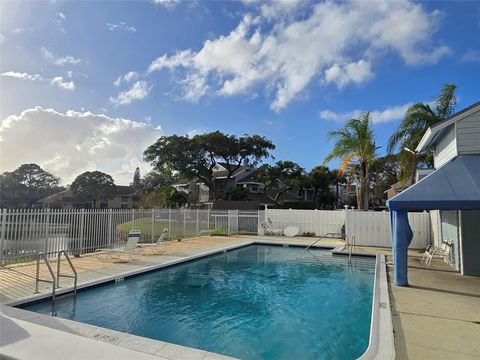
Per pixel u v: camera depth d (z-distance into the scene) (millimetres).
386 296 7883
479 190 8367
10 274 9539
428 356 4703
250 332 6730
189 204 44812
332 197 54812
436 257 14062
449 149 11320
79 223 13328
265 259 15320
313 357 5629
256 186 49812
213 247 16812
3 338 5141
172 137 46375
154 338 6348
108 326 6809
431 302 7434
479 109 9906
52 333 5379
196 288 10086
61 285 8445
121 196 71250
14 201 56500
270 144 48219
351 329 6934
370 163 23250
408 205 8594
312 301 8922
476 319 6305
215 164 48812
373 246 18531
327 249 17984
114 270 10523
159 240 15117
